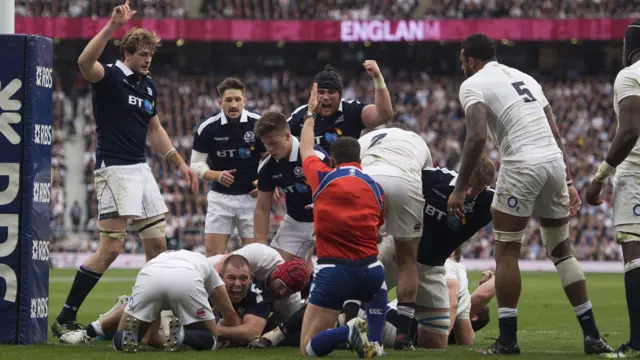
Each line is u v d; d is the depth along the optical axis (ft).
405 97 490.08
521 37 474.08
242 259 96.73
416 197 99.81
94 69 104.17
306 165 87.56
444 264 106.93
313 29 478.59
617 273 380.78
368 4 499.10
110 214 107.96
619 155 86.17
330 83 119.14
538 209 93.81
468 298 115.24
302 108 123.65
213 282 95.14
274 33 479.00
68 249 401.29
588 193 91.04
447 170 104.83
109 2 476.54
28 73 97.86
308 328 86.28
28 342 98.12
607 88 497.46
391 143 102.83
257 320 98.12
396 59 524.52
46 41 100.01
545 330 141.79
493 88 91.66
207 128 136.56
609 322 156.76
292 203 120.26
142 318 91.91
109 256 107.86
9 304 97.60
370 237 85.81
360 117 121.39
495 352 91.09
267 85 504.02
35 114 98.12
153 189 112.47
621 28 468.34
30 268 97.86
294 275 96.68
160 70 513.04
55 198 424.46
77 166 445.78
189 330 94.07
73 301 106.83
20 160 97.55
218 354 89.56
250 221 140.87
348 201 85.25
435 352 95.61
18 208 97.50
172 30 475.31
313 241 123.95
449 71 522.06
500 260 91.40
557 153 91.40
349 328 84.17
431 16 490.08
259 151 139.54
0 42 97.71
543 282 306.96
